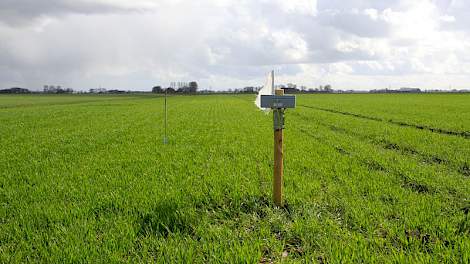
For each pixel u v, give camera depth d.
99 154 12.62
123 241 5.12
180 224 5.90
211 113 37.53
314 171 9.74
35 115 36.03
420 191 8.23
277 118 6.77
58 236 5.34
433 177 9.12
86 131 20.73
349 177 8.99
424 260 4.59
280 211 6.66
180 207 6.59
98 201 6.87
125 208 6.52
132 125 24.45
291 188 7.88
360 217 6.11
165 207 6.54
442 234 5.44
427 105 51.56
